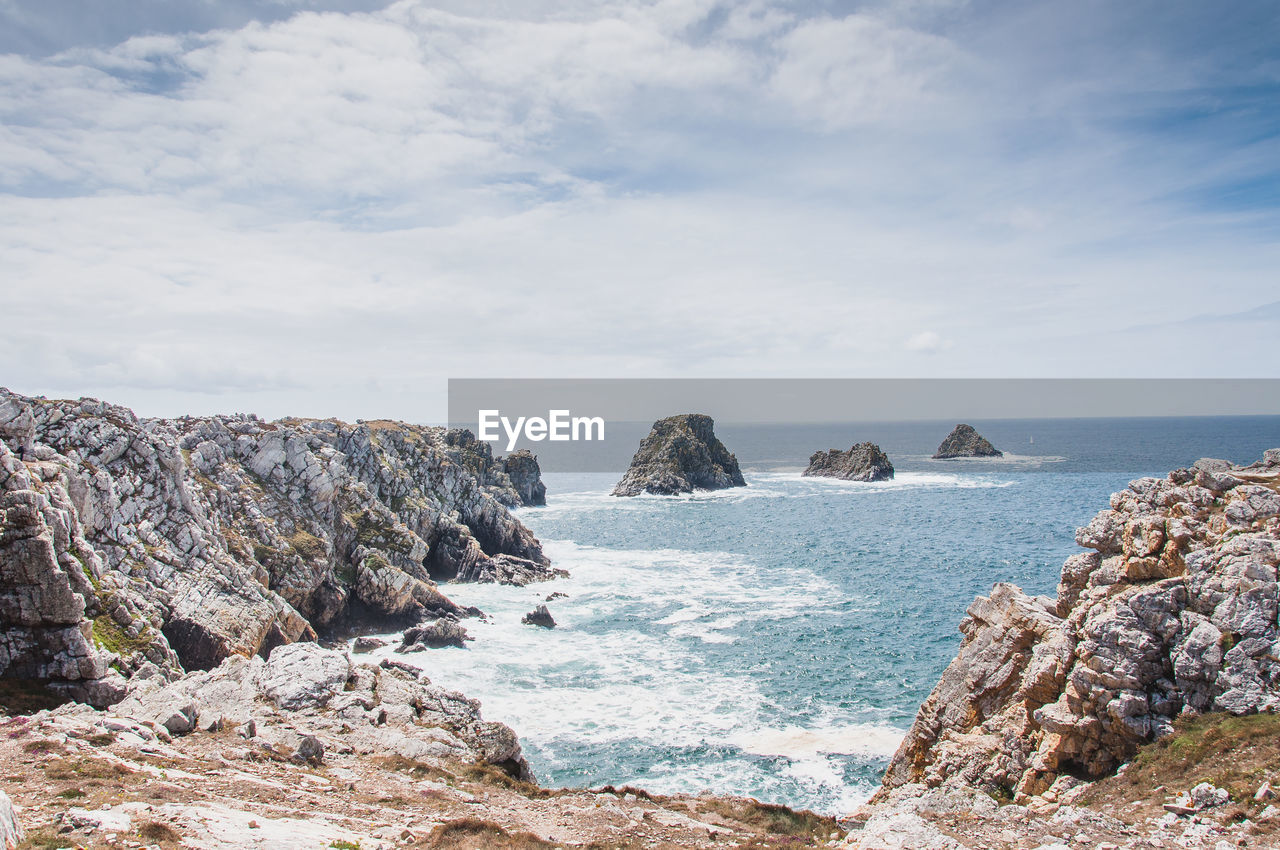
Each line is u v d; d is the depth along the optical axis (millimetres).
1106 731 26094
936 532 121500
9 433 42000
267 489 70562
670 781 39938
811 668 57438
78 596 34250
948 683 33844
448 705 35312
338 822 20250
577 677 55781
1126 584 28766
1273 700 23094
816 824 26219
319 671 35188
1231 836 17688
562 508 167375
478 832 20219
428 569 91562
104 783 20375
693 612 74125
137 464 52031
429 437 122500
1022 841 18969
